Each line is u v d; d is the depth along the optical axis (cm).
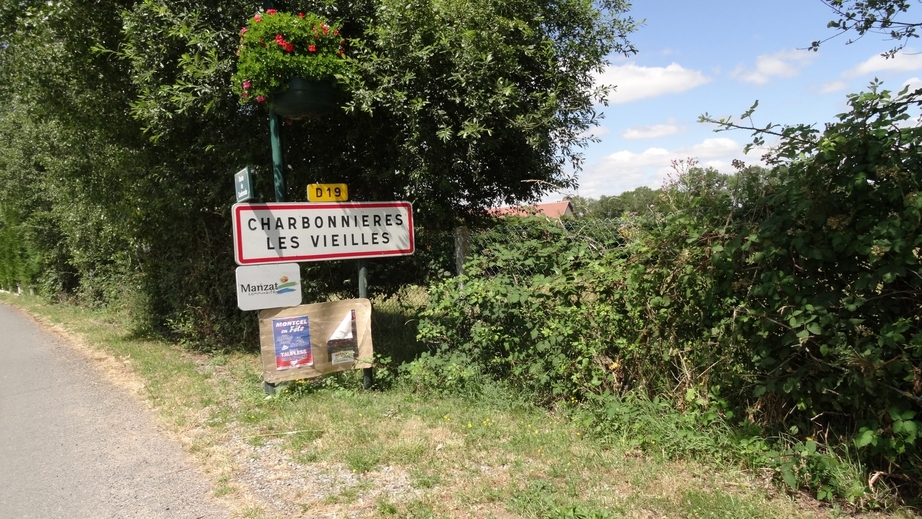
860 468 340
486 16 598
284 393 589
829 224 329
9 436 547
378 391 601
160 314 1096
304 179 745
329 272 772
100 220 1197
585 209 543
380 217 623
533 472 387
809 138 354
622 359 480
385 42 584
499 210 797
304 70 545
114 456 476
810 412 373
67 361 905
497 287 538
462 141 634
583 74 708
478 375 558
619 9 707
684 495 344
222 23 670
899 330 314
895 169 307
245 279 570
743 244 375
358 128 680
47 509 387
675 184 448
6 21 846
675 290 435
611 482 369
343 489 380
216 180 804
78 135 994
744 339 399
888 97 320
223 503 379
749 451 373
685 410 437
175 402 609
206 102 654
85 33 809
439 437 456
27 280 2486
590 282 491
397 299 787
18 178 1925
